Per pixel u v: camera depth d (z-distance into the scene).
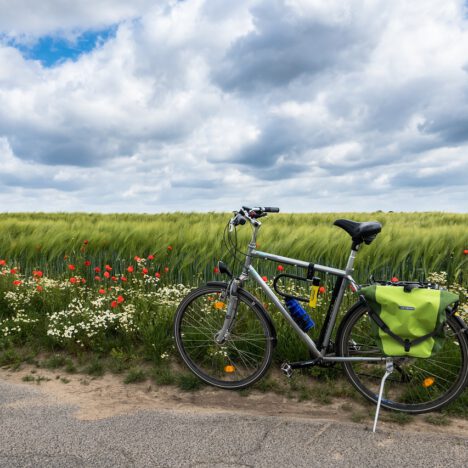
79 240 8.30
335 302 3.69
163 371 4.26
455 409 3.46
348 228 3.60
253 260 7.11
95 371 4.42
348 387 3.89
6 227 10.02
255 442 3.00
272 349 3.90
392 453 2.85
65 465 2.74
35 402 3.70
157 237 8.05
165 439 3.05
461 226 7.68
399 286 3.35
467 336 3.36
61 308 5.91
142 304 5.61
